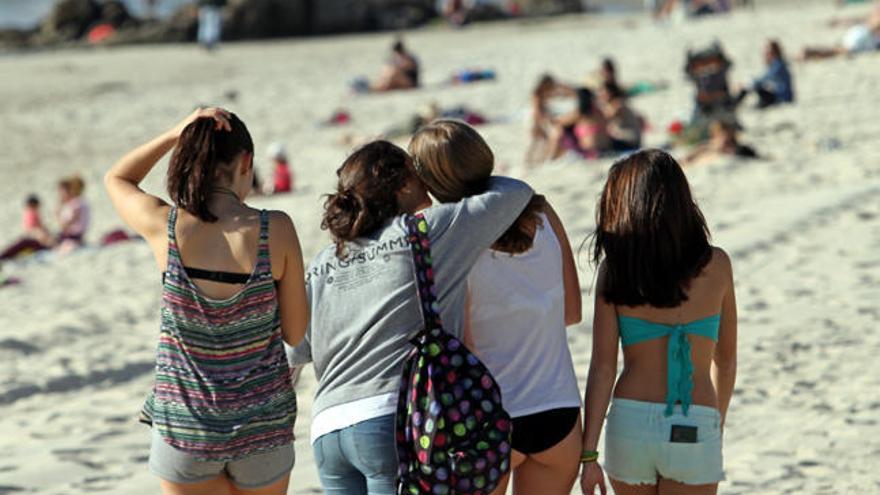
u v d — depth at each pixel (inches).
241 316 520.1
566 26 6348.4
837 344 1063.6
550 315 550.6
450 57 4648.1
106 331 1444.4
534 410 540.1
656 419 544.4
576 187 1914.4
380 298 531.5
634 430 547.5
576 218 1692.9
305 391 1093.8
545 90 2268.7
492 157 553.9
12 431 1048.2
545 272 550.9
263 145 2997.0
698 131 2199.8
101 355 1318.9
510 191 543.2
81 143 3319.4
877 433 855.1
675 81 3161.9
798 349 1059.9
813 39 3619.6
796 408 919.0
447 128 547.8
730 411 924.0
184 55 5797.2
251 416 521.3
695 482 545.0
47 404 1149.1
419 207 559.8
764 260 1368.1
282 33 6786.4
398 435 511.8
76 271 1884.8
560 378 550.9
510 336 544.1
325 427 532.4
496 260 542.3
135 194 546.6
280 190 2338.8
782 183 1790.1
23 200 2706.7
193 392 519.8
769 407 925.8
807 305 1189.1
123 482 876.0
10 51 6579.7
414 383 512.1
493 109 3100.4
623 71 3447.3
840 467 798.5
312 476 832.3
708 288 551.2
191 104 3838.6
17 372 1248.8
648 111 2733.8
